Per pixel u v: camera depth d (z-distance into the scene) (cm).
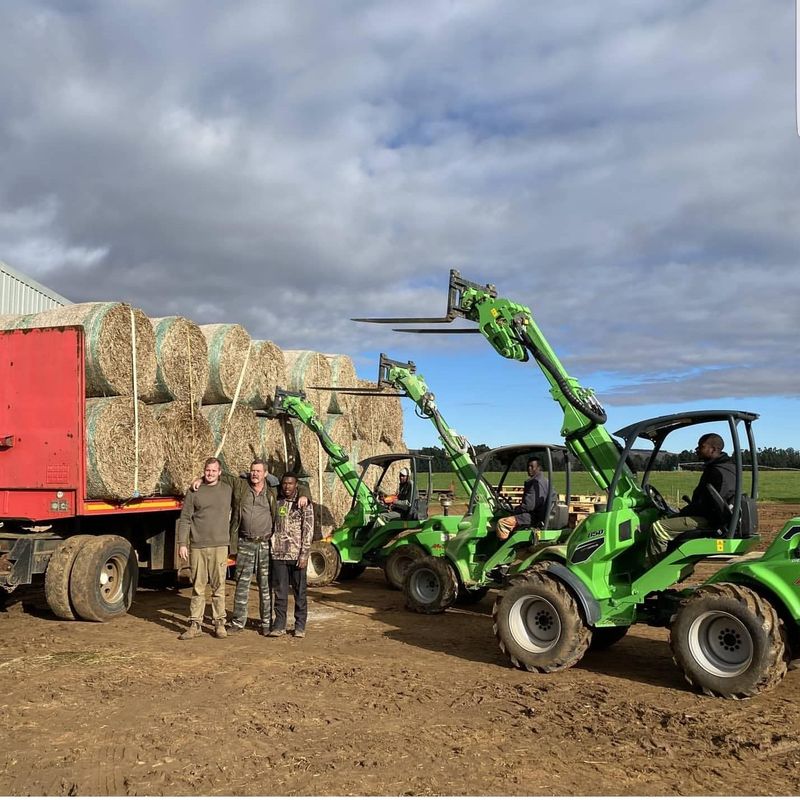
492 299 775
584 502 1462
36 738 464
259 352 1121
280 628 758
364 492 1134
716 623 575
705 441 638
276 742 461
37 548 798
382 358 1091
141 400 863
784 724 504
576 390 722
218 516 757
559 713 526
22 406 805
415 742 464
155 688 569
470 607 966
